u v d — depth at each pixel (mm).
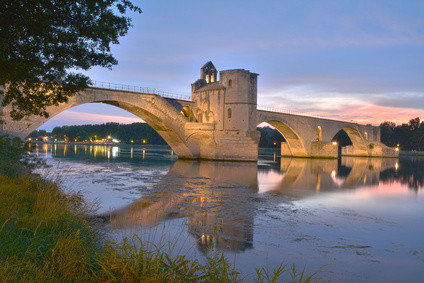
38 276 4395
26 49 12078
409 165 59125
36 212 8203
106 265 5020
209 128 50562
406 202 20703
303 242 11523
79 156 57344
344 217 15891
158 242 9938
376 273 8953
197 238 11180
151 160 50750
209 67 60188
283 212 16547
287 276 8289
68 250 5309
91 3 12219
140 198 18828
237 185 25750
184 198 19312
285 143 74375
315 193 23297
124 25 13539
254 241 11383
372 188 27094
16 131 29266
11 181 11914
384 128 133625
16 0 10992
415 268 9414
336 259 9945
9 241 5500
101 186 22891
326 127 74500
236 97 51562
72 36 12344
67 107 33750
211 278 5250
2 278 4078
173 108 46812
